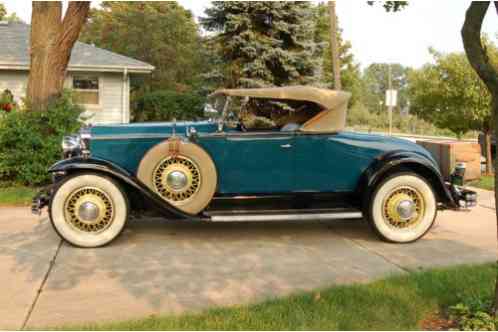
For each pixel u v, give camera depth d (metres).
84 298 4.11
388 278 4.48
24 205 7.87
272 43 18.56
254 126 6.08
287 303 3.86
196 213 5.85
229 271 4.86
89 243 5.62
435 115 12.97
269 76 18.58
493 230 6.73
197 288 4.37
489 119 12.12
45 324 3.58
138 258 5.26
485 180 11.17
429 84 12.61
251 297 4.15
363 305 3.84
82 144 6.06
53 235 6.14
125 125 6.30
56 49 9.08
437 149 6.51
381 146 6.14
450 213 7.87
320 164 6.06
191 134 5.84
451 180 6.31
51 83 9.15
